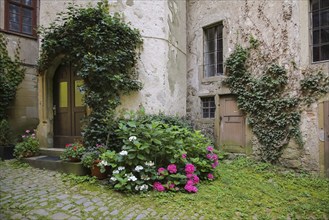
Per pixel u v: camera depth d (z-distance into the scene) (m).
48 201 3.01
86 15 4.75
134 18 5.18
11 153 5.48
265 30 5.23
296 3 4.82
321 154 4.42
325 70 4.43
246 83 5.45
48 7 5.91
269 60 5.13
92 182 3.71
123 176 3.46
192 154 4.18
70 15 5.20
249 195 3.52
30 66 6.97
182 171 3.79
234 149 5.65
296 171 4.68
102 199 3.15
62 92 5.69
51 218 2.57
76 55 4.82
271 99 5.04
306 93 4.63
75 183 3.70
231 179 4.20
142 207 2.96
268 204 3.24
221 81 5.91
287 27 4.91
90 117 4.72
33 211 2.71
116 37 4.76
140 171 3.46
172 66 5.77
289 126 4.79
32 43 7.05
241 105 5.48
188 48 6.68
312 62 4.68
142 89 5.15
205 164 3.98
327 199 3.45
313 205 3.21
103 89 4.77
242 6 5.63
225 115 5.87
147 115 5.02
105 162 3.61
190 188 3.43
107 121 4.59
